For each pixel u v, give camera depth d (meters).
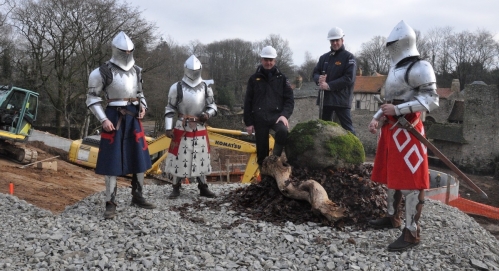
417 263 4.56
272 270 4.38
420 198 4.84
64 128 33.38
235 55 60.75
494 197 29.64
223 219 5.93
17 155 16.62
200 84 7.06
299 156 6.26
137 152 6.05
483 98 37.94
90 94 5.81
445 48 65.44
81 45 27.12
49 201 11.14
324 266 4.51
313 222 5.68
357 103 46.50
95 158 18.94
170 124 6.94
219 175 21.59
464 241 5.22
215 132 14.96
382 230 5.49
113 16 26.78
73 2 26.12
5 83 28.66
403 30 4.88
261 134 6.70
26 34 27.06
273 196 6.36
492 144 37.69
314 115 45.19
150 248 4.75
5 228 5.42
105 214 5.84
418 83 4.76
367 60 71.19
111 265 4.33
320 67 8.09
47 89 28.58
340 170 6.20
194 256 4.60
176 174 7.03
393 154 4.85
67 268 4.27
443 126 40.62
